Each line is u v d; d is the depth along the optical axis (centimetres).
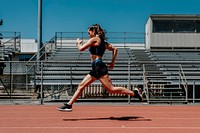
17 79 1700
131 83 1588
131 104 1196
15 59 2616
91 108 1047
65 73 1712
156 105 1177
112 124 654
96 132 561
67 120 717
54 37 2522
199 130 592
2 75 1919
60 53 2378
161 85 1575
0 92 1686
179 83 1455
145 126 632
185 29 2600
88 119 735
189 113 895
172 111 953
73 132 560
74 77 1697
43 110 966
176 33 2592
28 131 572
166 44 2583
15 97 1459
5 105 1162
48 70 1698
